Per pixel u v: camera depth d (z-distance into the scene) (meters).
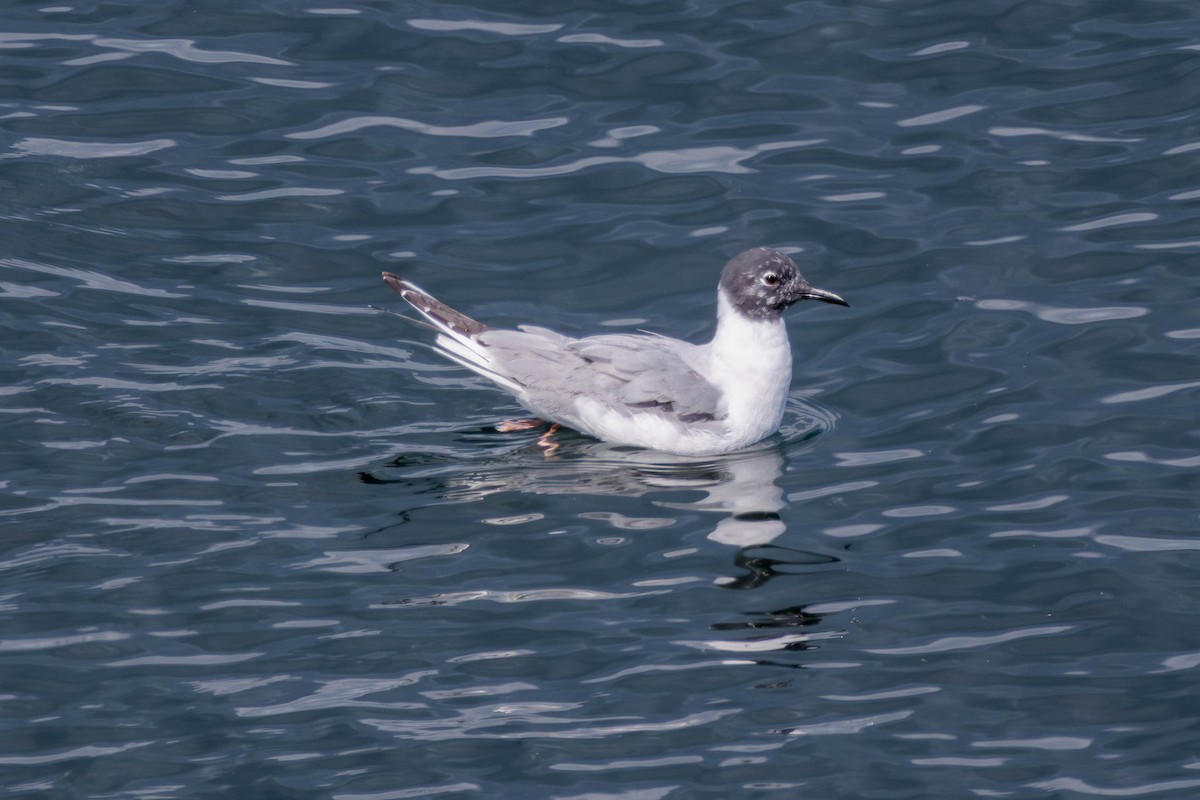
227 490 15.59
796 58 23.06
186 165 21.20
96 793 11.88
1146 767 12.22
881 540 15.08
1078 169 20.97
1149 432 16.59
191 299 18.84
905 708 12.88
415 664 13.30
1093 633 13.73
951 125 21.77
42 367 17.36
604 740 12.51
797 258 19.73
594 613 13.95
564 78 22.77
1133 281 19.11
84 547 14.66
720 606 14.07
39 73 22.70
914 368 18.00
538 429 17.02
